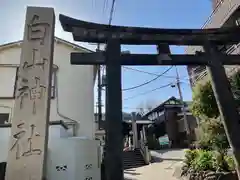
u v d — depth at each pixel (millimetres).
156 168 14273
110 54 5168
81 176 7672
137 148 19594
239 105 5797
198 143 10781
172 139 25812
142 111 32375
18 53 11906
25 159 4676
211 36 5867
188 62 5512
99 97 14523
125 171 14258
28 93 5152
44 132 4898
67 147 7695
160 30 5672
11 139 4812
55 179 7211
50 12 5863
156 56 5457
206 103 8305
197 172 9438
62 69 11953
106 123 4488
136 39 5555
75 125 11086
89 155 8148
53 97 11273
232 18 9625
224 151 8711
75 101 11516
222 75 5395
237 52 9164
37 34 5621
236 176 8102
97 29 5391
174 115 27141
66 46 12445
